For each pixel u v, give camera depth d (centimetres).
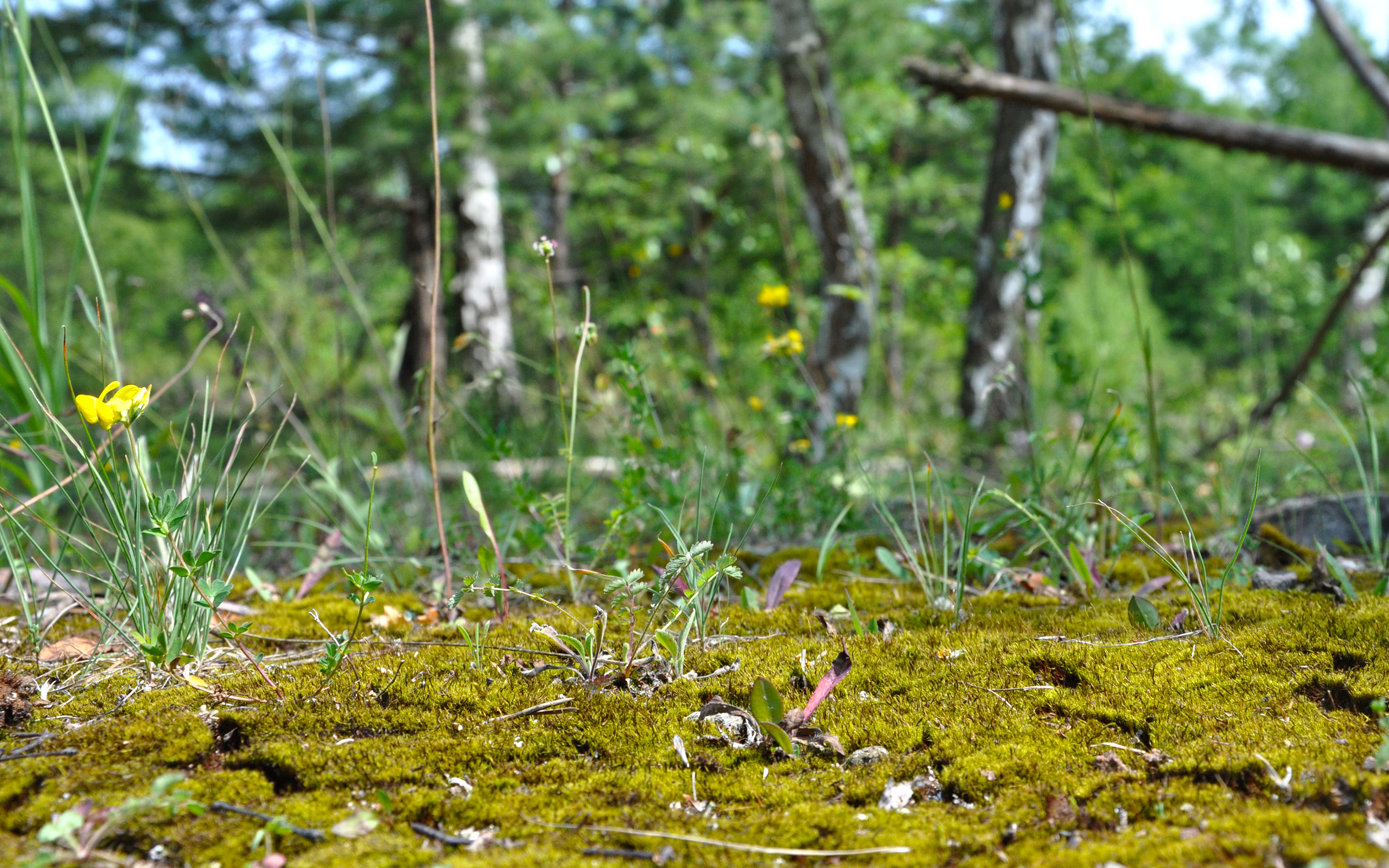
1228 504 304
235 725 154
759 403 398
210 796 132
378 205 1020
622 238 1080
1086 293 1338
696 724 155
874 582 246
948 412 685
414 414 290
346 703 161
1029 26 643
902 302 1184
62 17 805
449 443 395
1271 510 283
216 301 245
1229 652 169
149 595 183
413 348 1002
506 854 120
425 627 213
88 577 204
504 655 183
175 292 1067
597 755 148
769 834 125
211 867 117
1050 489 282
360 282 1189
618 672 175
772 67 1249
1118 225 253
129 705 162
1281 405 498
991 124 1380
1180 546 264
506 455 276
